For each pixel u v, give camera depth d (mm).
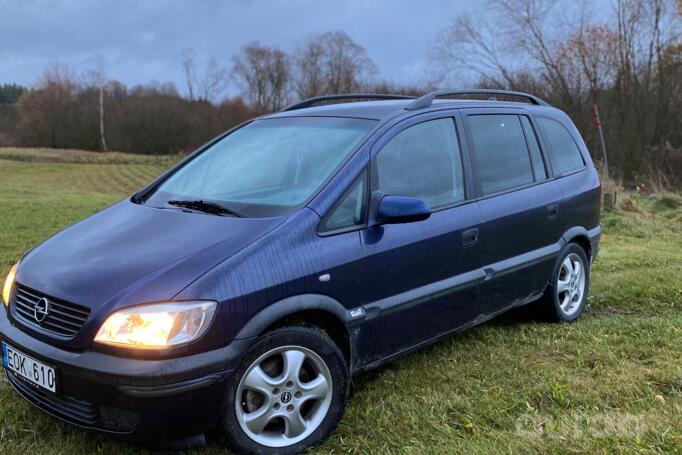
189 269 2766
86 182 31016
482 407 3355
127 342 2590
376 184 3432
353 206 3291
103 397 2604
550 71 25922
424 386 3664
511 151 4426
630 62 24859
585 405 3379
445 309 3752
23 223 10875
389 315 3400
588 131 24156
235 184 3680
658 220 10812
